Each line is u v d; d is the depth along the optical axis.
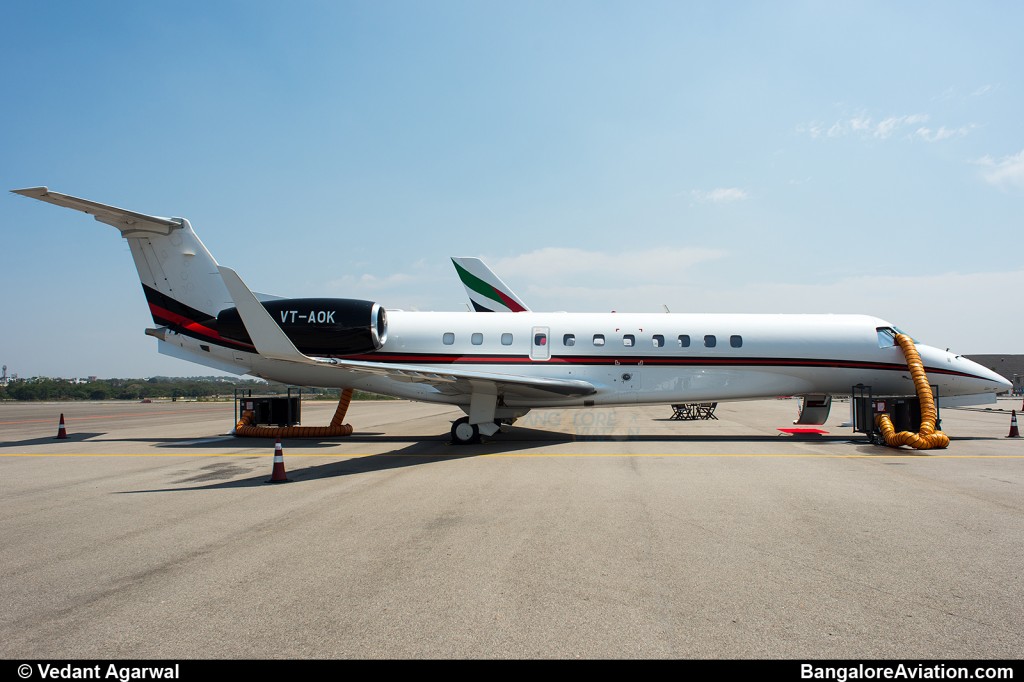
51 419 32.50
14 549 6.78
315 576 5.76
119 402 69.31
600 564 6.04
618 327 17.17
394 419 28.66
